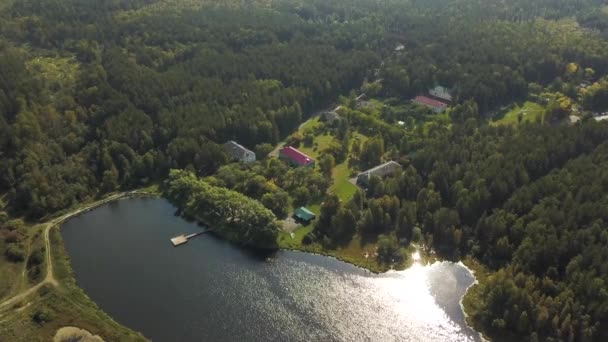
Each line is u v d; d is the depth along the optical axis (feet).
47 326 384.06
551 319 368.27
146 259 474.08
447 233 478.59
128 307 412.77
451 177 537.24
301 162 625.00
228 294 428.56
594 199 455.22
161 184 607.78
